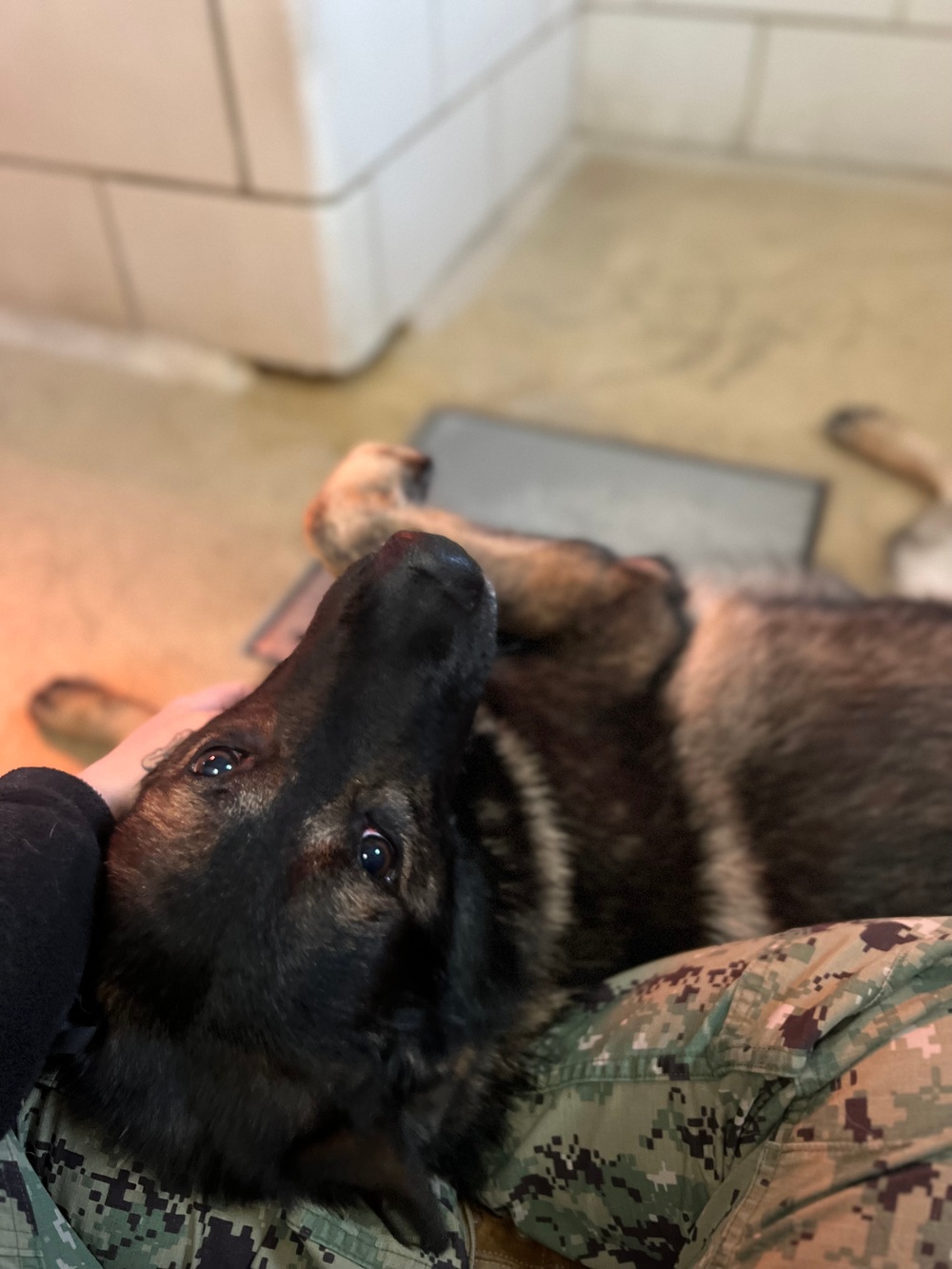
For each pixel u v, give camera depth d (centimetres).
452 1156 60
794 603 76
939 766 68
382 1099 53
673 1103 55
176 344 135
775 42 164
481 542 79
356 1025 54
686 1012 57
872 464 117
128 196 123
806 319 140
